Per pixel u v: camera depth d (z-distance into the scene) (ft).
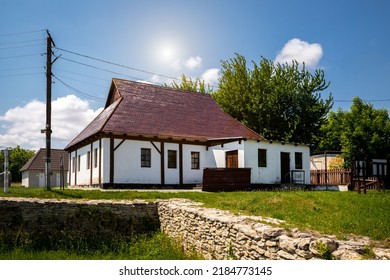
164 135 76.74
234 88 127.54
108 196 53.67
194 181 81.20
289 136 116.67
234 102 126.93
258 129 123.34
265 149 79.97
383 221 28.17
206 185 65.00
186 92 99.55
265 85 123.85
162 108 87.45
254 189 73.87
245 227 25.76
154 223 47.91
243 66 129.39
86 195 53.93
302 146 87.04
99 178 72.33
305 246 19.42
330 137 141.18
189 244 36.32
